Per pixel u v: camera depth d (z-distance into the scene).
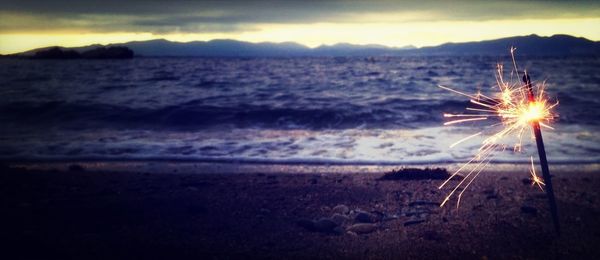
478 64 56.91
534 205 6.76
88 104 18.41
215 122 15.36
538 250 5.23
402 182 8.17
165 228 5.99
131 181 8.47
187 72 41.69
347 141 12.05
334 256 5.17
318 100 19.94
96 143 12.15
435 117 15.76
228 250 5.32
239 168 9.55
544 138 11.88
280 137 12.82
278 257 5.14
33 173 8.95
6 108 17.69
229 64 64.31
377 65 58.12
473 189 7.67
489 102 17.98
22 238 5.55
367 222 6.19
